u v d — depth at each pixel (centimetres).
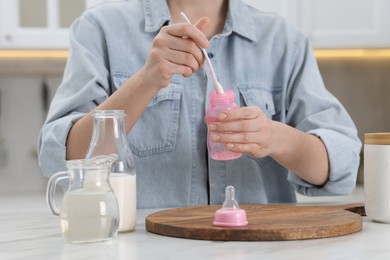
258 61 167
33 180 323
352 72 336
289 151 141
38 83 323
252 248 95
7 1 285
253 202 163
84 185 101
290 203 159
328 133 150
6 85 321
